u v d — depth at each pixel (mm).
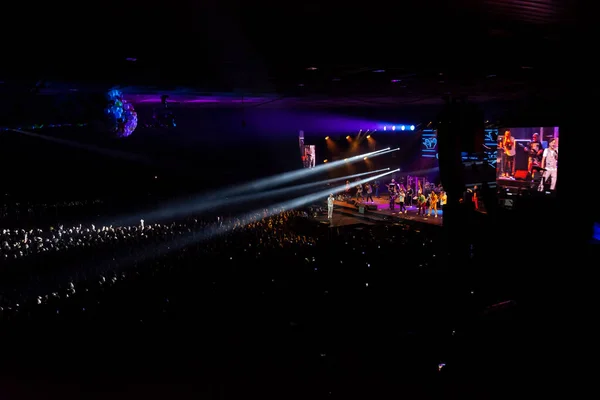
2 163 26922
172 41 6379
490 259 12672
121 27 5625
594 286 9234
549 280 10367
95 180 28844
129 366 7930
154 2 4844
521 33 6680
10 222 23641
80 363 8031
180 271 12703
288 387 6922
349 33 6355
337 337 8555
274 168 28453
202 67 8602
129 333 9219
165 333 9195
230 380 7320
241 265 13125
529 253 12219
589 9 5684
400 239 16672
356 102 18094
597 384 5730
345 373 7020
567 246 12023
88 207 27031
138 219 24234
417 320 9070
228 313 10102
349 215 24938
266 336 8891
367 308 10086
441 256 13711
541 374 6035
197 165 29062
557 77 10797
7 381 7457
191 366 7836
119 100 11328
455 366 6523
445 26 6227
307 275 12297
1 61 7152
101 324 9617
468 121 13422
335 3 5172
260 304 10547
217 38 6312
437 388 6137
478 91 13797
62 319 9859
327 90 13172
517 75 10445
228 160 28719
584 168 12852
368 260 13625
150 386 7266
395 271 12609
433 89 13172
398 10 5504
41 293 11539
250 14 5395
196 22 5578
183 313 10117
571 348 6539
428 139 24000
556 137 14047
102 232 19906
